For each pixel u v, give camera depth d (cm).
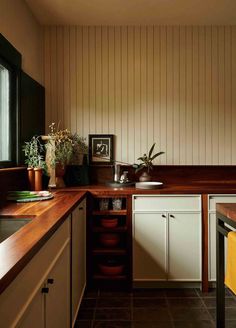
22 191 218
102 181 299
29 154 242
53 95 299
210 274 246
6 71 225
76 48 299
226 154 299
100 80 300
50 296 125
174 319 204
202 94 299
